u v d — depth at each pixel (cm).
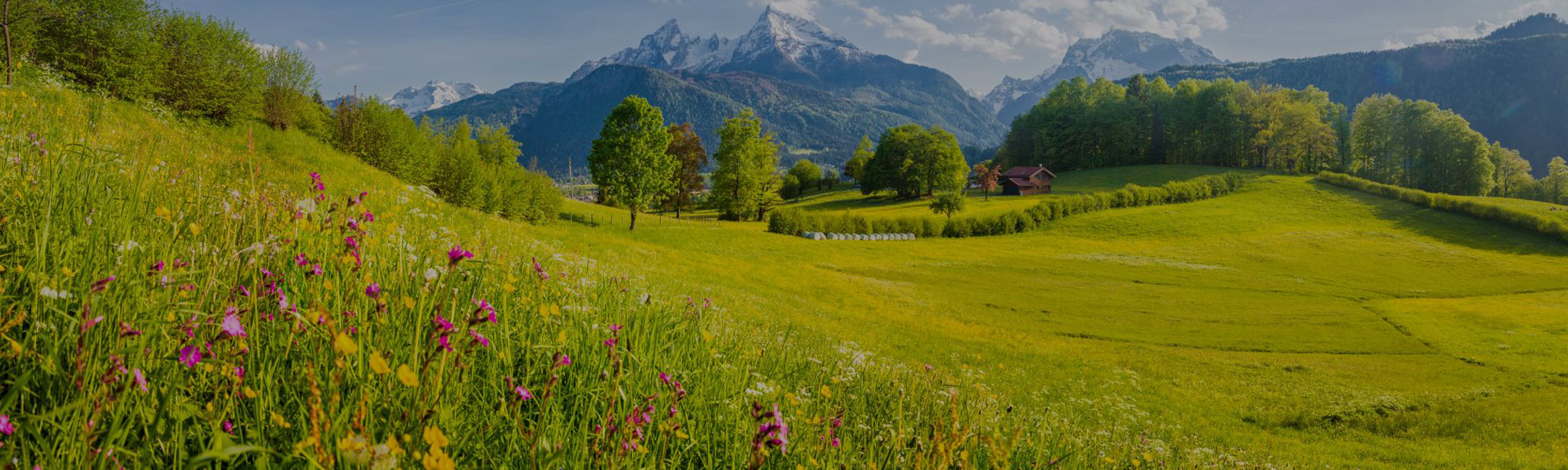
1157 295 4384
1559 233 6750
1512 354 3094
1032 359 2598
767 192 7794
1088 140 13662
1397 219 7788
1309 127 11519
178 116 2633
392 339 246
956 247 6400
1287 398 2350
